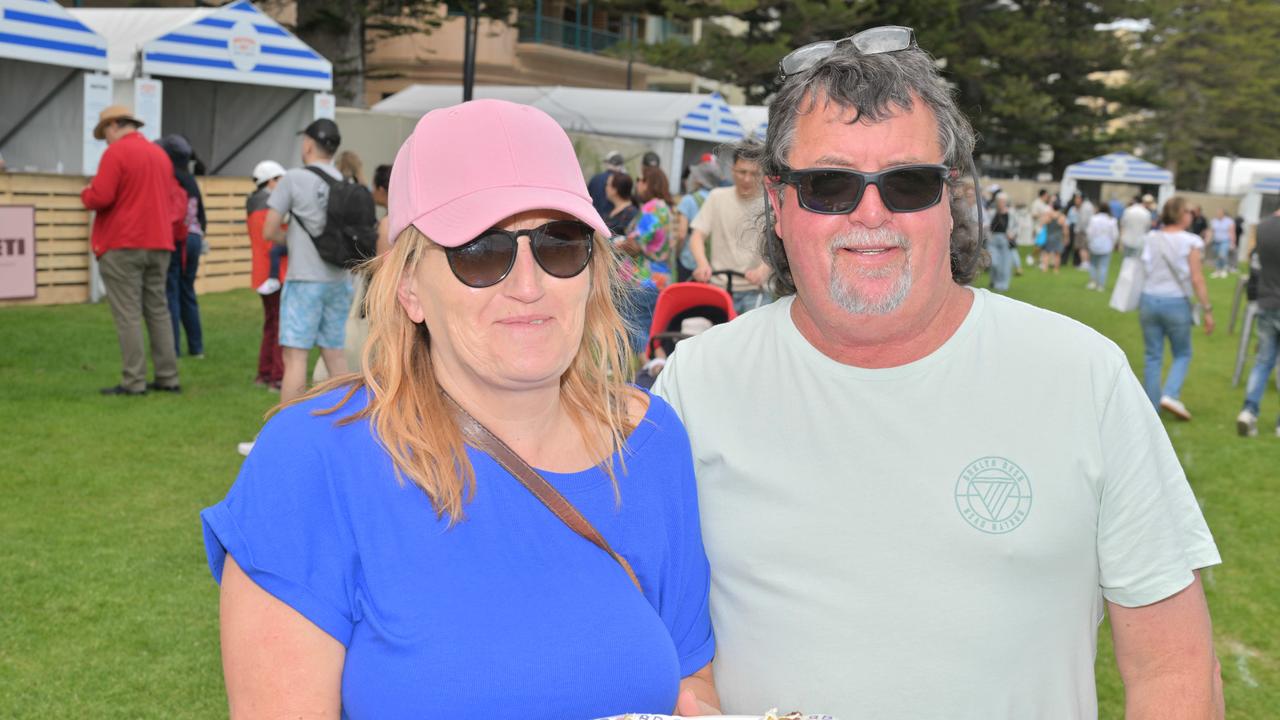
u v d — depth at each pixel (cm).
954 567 166
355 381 160
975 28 3850
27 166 1353
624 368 175
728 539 179
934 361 170
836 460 172
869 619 168
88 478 603
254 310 1316
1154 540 166
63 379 851
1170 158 5691
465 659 147
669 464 173
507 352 154
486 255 151
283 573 145
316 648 147
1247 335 1137
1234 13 5569
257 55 1515
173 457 654
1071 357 168
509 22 3012
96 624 419
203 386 861
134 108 1373
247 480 149
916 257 167
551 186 154
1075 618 168
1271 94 5591
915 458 168
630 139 2066
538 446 163
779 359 179
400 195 158
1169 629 167
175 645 405
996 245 2094
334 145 676
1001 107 3988
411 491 152
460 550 151
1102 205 2964
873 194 165
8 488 577
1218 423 952
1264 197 3731
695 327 546
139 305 806
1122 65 4506
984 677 165
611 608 157
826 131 170
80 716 352
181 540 515
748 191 704
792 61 176
